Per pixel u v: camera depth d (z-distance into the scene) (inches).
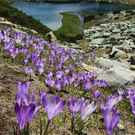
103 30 401.1
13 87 38.6
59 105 17.5
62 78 47.8
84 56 131.2
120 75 79.5
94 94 47.6
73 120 29.4
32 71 50.9
